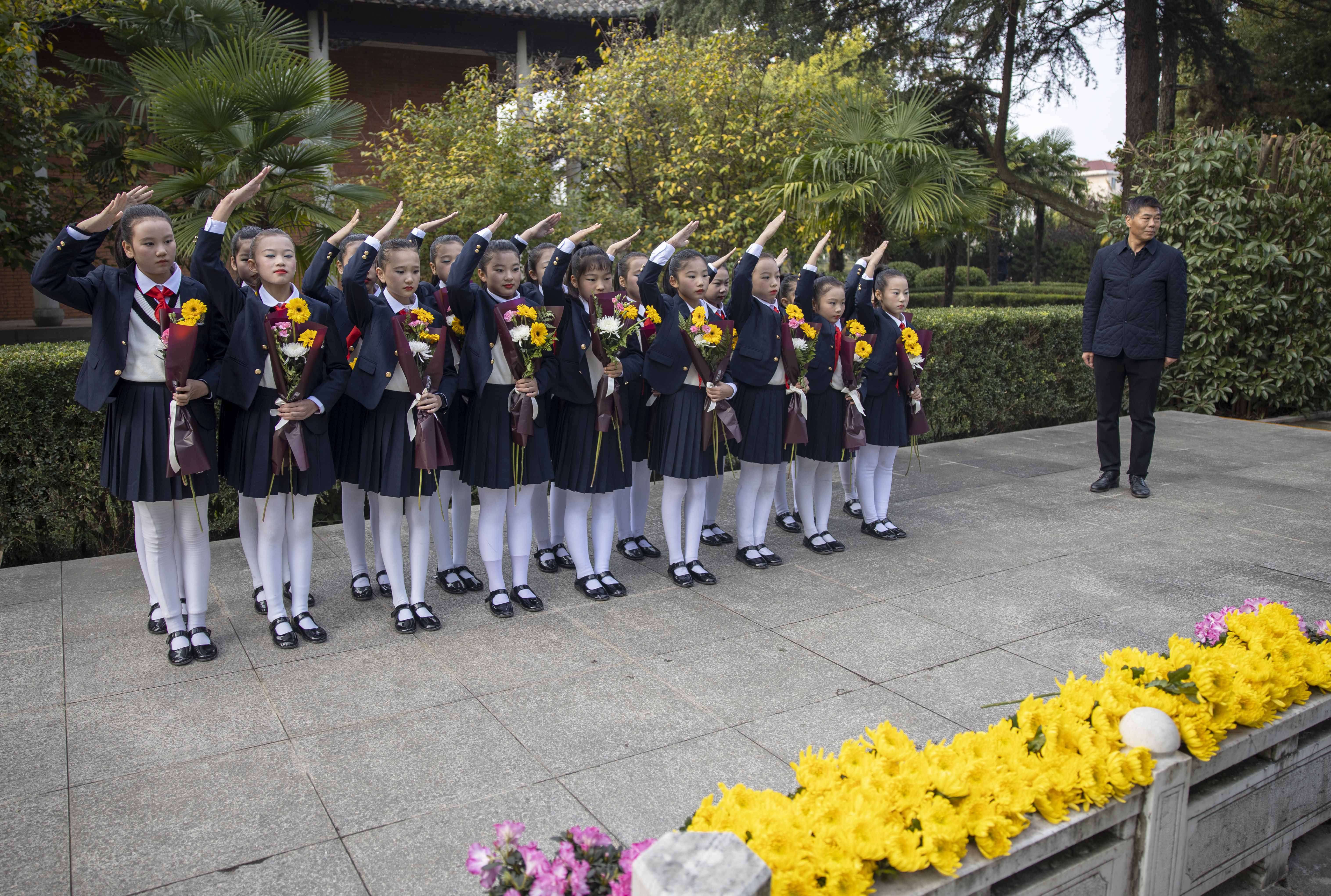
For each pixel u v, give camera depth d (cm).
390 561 393
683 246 877
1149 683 238
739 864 146
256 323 365
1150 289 598
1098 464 716
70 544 498
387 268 389
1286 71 1781
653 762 284
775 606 422
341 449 410
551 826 251
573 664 357
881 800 187
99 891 224
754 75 982
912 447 764
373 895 222
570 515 437
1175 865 225
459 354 418
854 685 338
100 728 305
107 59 1152
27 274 1291
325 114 737
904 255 2897
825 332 485
